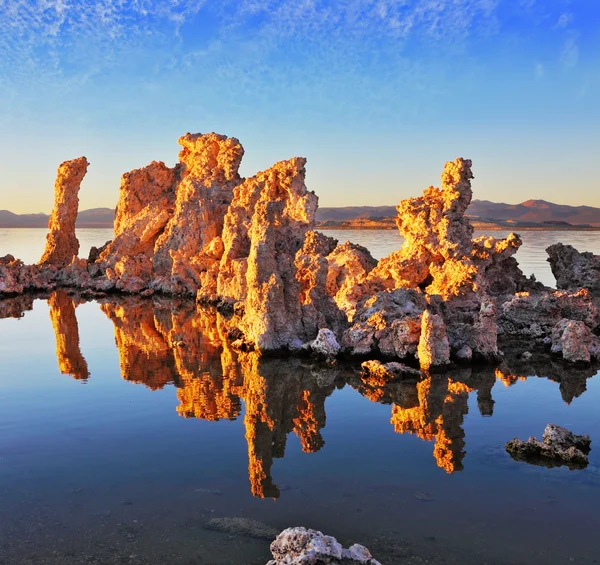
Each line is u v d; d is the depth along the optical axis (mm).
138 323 49469
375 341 35469
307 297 39938
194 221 74375
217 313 55125
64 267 83188
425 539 14953
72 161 87125
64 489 17922
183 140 83312
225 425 24031
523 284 49469
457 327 35625
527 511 16516
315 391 29141
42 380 31000
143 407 26375
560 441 20781
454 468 19594
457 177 46719
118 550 14398
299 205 61719
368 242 141375
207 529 15438
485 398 27672
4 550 14383
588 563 13836
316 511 16500
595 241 155375
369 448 21484
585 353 33781
